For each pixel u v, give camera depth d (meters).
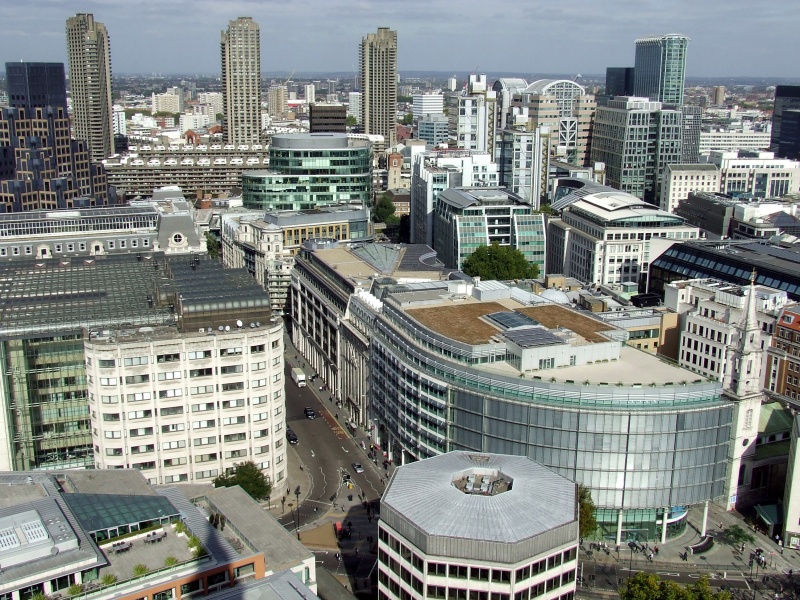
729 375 199.75
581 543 193.75
